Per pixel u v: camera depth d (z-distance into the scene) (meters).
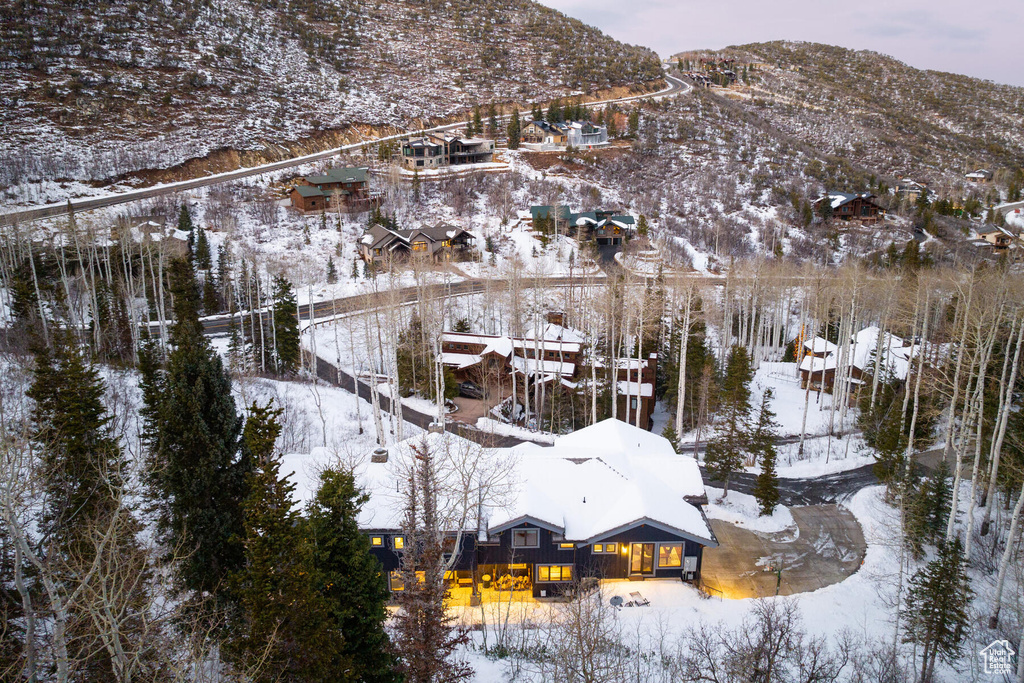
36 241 69.75
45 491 24.52
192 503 25.75
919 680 26.22
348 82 167.75
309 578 19.05
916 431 47.91
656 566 33.31
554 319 73.75
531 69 199.12
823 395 63.97
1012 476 33.44
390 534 31.05
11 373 38.69
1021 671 23.64
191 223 87.06
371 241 90.19
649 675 25.89
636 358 61.47
